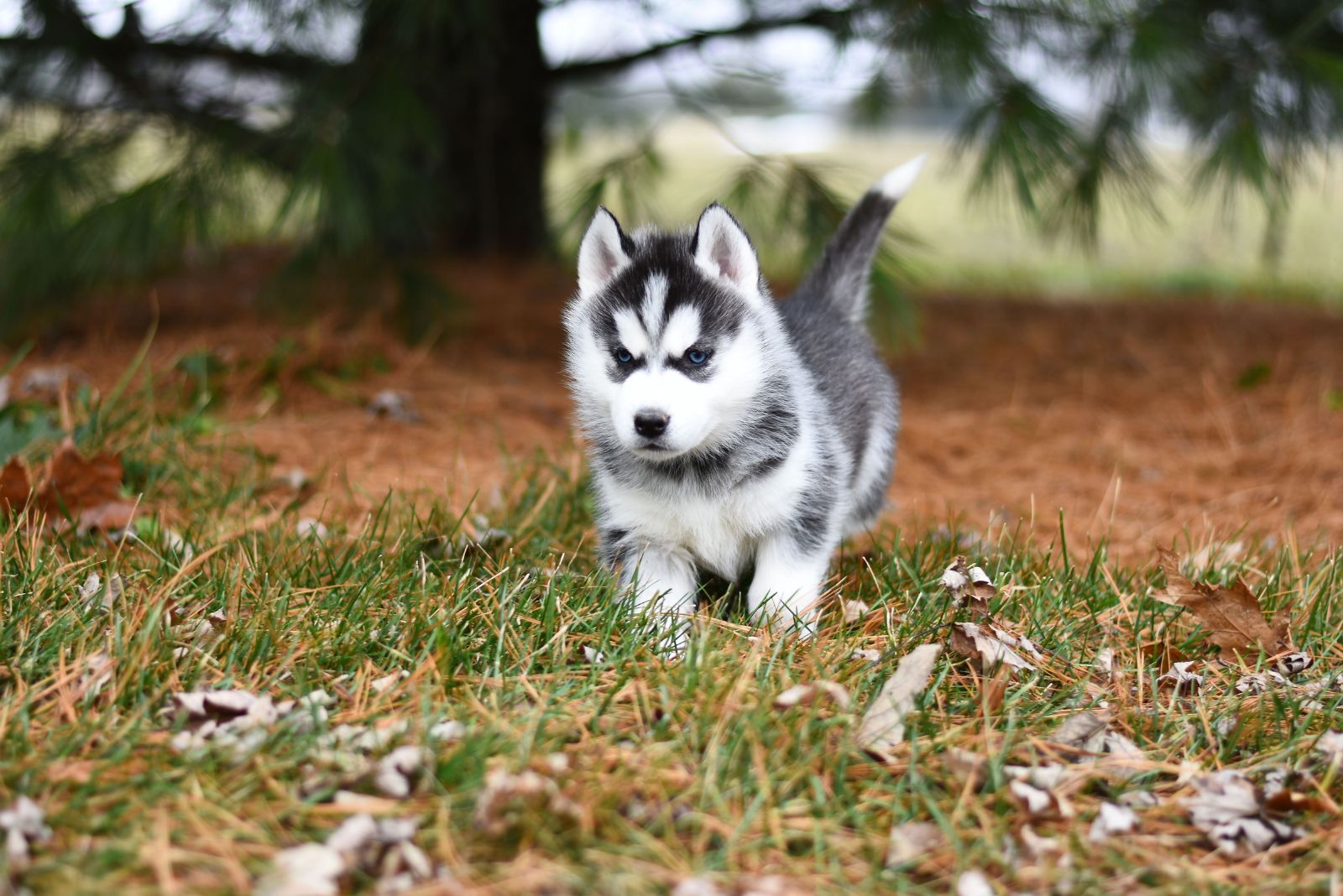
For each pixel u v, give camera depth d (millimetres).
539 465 4496
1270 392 6195
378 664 2793
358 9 5082
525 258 9086
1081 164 5441
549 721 2492
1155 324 8258
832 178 5582
